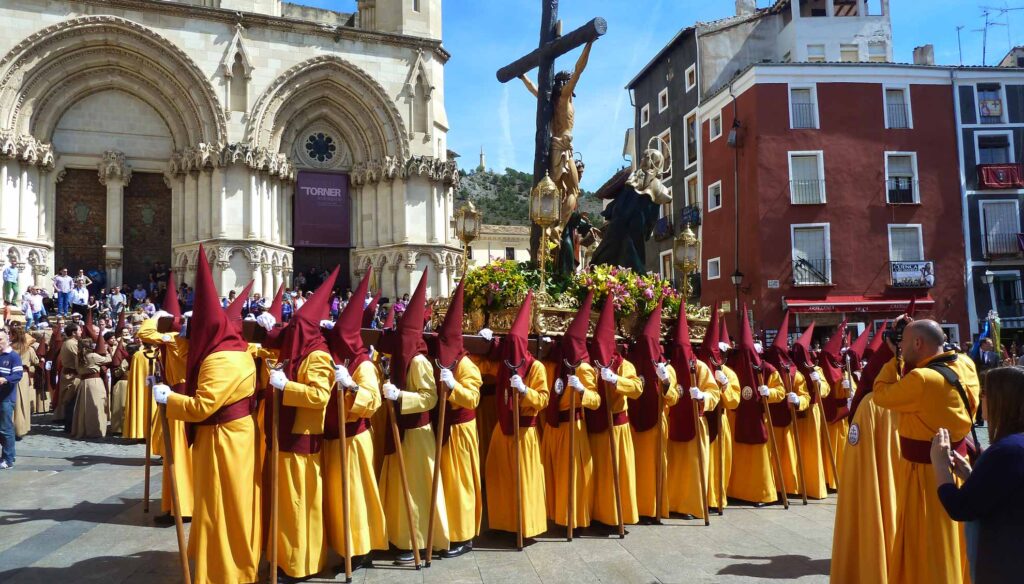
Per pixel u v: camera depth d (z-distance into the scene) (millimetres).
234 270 26656
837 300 29078
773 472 9445
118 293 24859
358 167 29828
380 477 6723
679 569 6391
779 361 9391
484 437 8562
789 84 30031
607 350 7496
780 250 29297
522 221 81562
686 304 9203
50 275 25938
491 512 7395
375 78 29375
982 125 30750
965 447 4922
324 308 6191
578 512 7469
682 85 36750
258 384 6840
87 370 13539
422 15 30688
